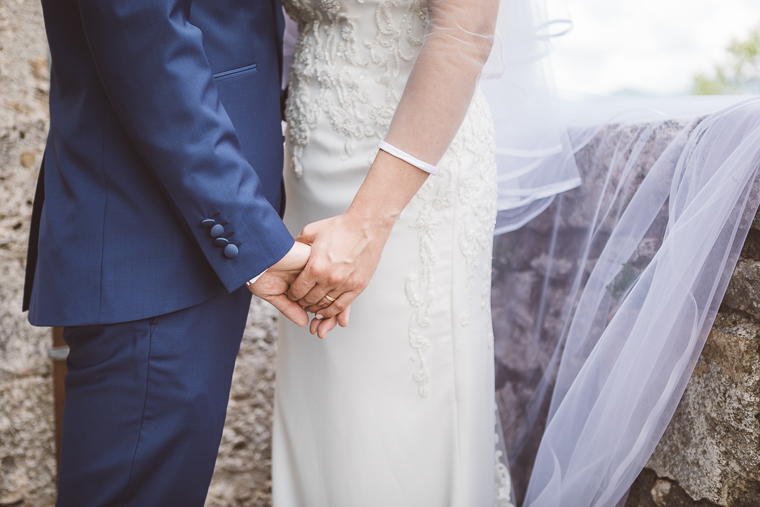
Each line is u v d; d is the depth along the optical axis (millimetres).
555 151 1210
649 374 958
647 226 1066
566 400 1104
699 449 952
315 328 923
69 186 820
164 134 733
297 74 1036
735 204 895
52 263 819
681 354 941
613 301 1133
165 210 808
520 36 1161
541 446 1150
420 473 1033
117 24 700
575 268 1337
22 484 1544
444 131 838
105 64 723
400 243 973
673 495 1005
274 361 1600
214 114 763
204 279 835
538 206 1326
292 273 847
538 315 1443
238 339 956
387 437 1024
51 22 827
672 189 979
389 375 1012
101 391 826
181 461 855
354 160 965
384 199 845
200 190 750
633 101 1268
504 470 1227
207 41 834
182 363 831
